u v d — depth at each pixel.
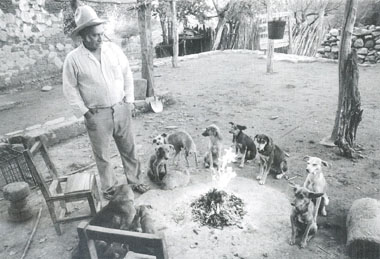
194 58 15.83
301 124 7.07
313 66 12.72
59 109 8.80
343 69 5.38
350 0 5.07
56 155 6.27
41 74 11.38
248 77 11.59
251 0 16.33
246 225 3.87
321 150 5.82
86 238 2.67
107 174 4.54
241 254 3.44
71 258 3.32
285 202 4.29
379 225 3.29
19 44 10.62
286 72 12.00
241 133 5.25
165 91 9.29
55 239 3.91
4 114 8.62
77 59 3.93
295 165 5.33
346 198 4.36
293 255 3.40
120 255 3.27
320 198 3.68
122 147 4.59
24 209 4.28
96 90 4.05
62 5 11.48
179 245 3.61
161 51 17.31
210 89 10.32
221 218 3.94
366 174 4.95
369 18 13.51
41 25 11.07
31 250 3.75
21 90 10.87
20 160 5.67
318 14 15.41
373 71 11.20
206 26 20.48
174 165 5.51
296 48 15.52
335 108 7.96
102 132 4.24
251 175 5.08
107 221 3.34
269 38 10.73
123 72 4.34
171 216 4.10
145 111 8.37
